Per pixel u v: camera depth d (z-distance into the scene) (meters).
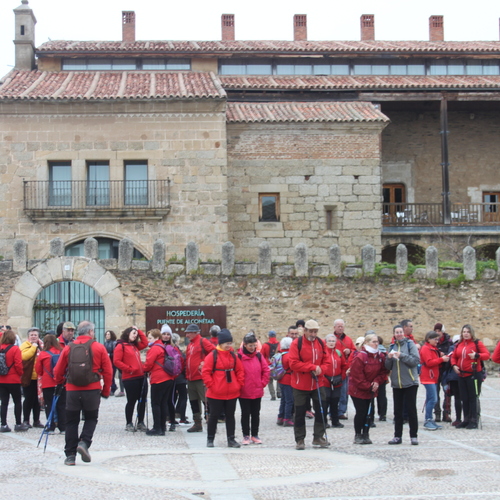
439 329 17.25
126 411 15.49
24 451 12.58
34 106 31.81
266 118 34.00
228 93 38.06
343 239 34.09
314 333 12.88
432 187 42.38
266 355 19.55
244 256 33.81
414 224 36.88
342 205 34.19
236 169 34.06
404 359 13.15
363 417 13.22
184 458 11.68
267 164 34.09
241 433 15.31
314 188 34.19
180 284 26.42
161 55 39.66
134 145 32.12
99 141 32.03
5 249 31.39
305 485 9.50
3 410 15.12
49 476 10.11
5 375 15.02
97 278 26.17
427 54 41.78
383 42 45.75
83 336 11.45
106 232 31.66
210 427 13.23
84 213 31.34
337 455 12.07
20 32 37.59
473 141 42.78
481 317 27.05
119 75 36.75
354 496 8.84
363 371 13.20
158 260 26.41
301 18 48.31
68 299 26.31
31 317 25.89
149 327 26.16
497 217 42.38
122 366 15.27
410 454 12.12
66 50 38.47
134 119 32.19
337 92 38.16
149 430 14.97
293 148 34.25
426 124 42.59
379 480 9.83
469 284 27.14
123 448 13.15
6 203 31.61
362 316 26.78
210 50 40.16
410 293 26.98
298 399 12.84
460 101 38.97
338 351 15.91
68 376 11.16
